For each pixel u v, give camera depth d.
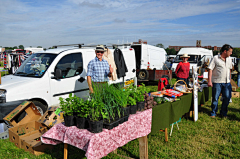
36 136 3.70
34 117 4.12
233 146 3.85
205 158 3.40
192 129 4.68
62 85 4.98
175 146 3.81
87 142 2.13
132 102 2.79
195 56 14.70
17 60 13.38
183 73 6.43
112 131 2.34
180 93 4.50
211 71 5.30
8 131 3.81
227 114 5.81
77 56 5.42
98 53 3.87
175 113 3.99
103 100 2.52
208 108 6.52
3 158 3.17
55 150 3.48
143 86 3.36
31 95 4.41
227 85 5.33
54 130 2.50
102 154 2.23
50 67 4.82
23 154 3.28
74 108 2.35
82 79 5.43
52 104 4.82
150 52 12.91
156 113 3.32
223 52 5.09
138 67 12.45
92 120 2.21
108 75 4.05
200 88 5.43
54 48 5.82
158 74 11.52
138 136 2.85
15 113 3.80
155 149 3.66
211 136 4.31
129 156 3.39
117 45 6.95
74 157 3.28
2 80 4.75
